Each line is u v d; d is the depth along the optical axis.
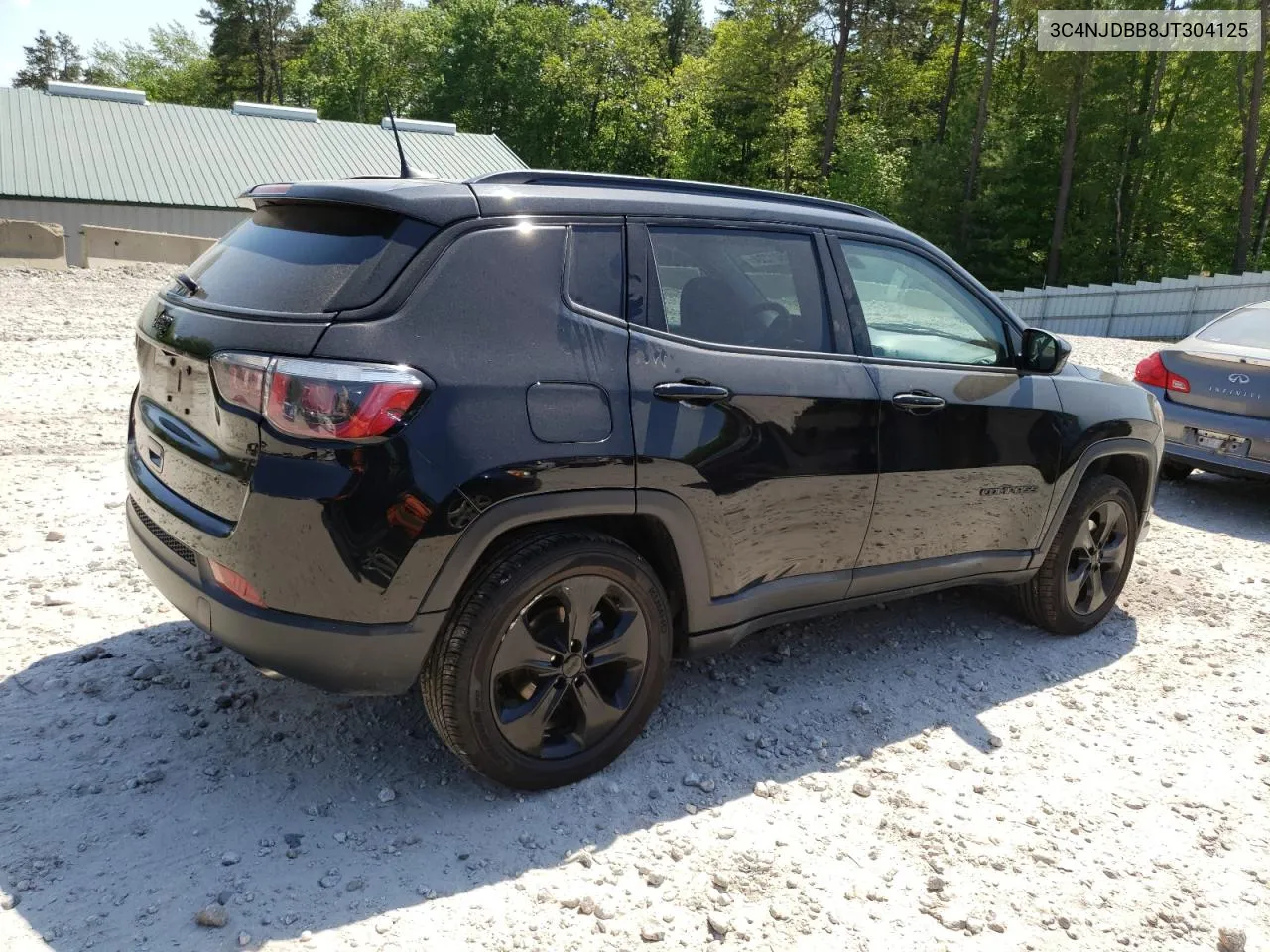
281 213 2.99
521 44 66.88
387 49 70.25
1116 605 5.08
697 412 3.05
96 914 2.36
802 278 3.47
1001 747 3.57
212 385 2.61
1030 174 50.44
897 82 59.03
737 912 2.60
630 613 3.05
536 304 2.80
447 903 2.52
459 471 2.60
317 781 2.98
